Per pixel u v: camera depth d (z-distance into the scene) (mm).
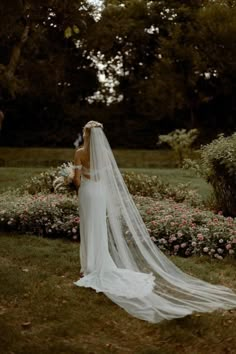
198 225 8773
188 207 10523
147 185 12688
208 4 34281
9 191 13602
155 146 37219
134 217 6770
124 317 5500
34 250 8133
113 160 6848
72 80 38156
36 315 5465
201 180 17688
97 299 5945
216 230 8336
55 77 32625
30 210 9633
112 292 6000
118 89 41219
